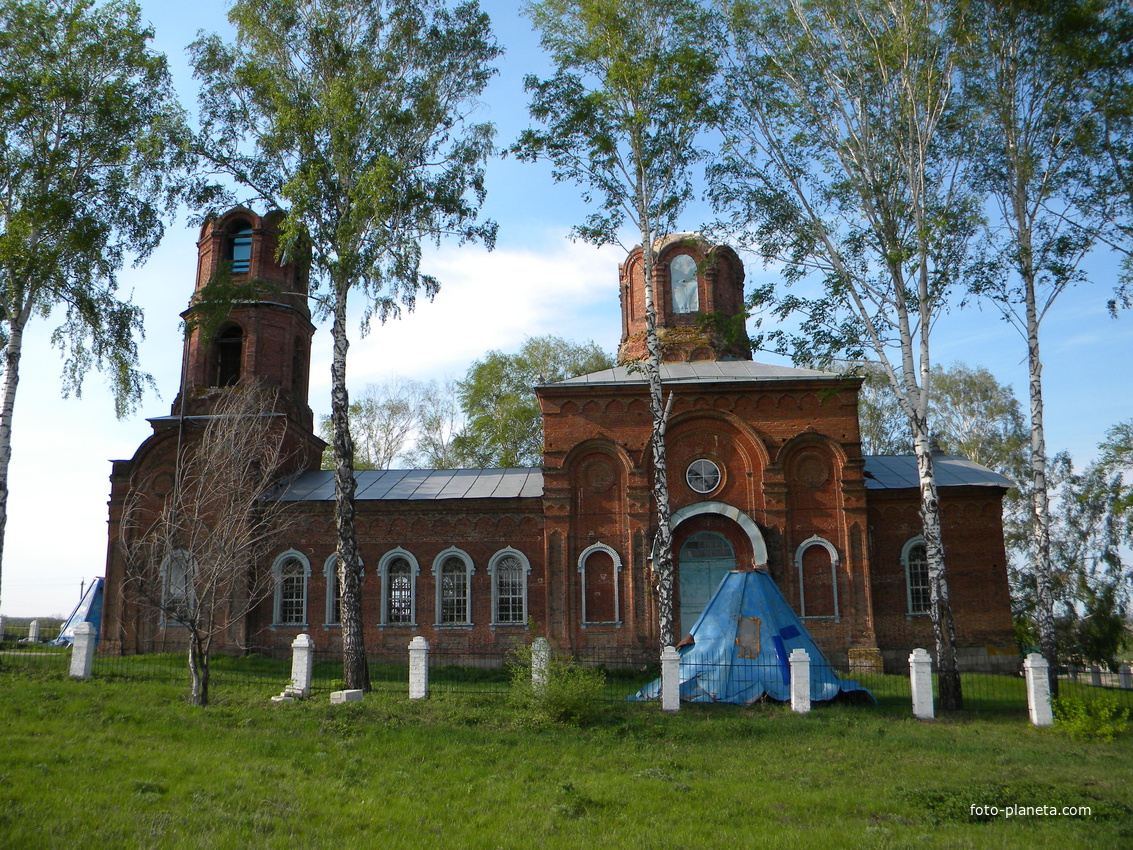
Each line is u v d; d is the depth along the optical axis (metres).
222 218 37.72
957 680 22.22
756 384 33.16
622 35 27.34
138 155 27.95
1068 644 36.28
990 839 11.62
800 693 21.14
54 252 26.81
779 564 32.06
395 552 34.97
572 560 33.03
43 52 27.89
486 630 34.00
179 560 24.20
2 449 26.08
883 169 24.80
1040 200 25.33
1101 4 24.33
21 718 18.25
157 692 22.23
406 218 26.08
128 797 12.65
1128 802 13.43
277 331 37.19
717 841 11.61
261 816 12.12
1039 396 24.66
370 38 26.64
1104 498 38.72
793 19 25.52
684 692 22.39
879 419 55.72
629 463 33.31
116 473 34.84
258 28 25.66
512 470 39.25
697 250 38.53
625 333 40.31
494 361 56.75
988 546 33.53
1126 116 24.23
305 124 24.91
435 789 14.29
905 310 24.20
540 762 16.31
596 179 27.64
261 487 25.91
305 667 22.58
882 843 11.45
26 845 10.29
